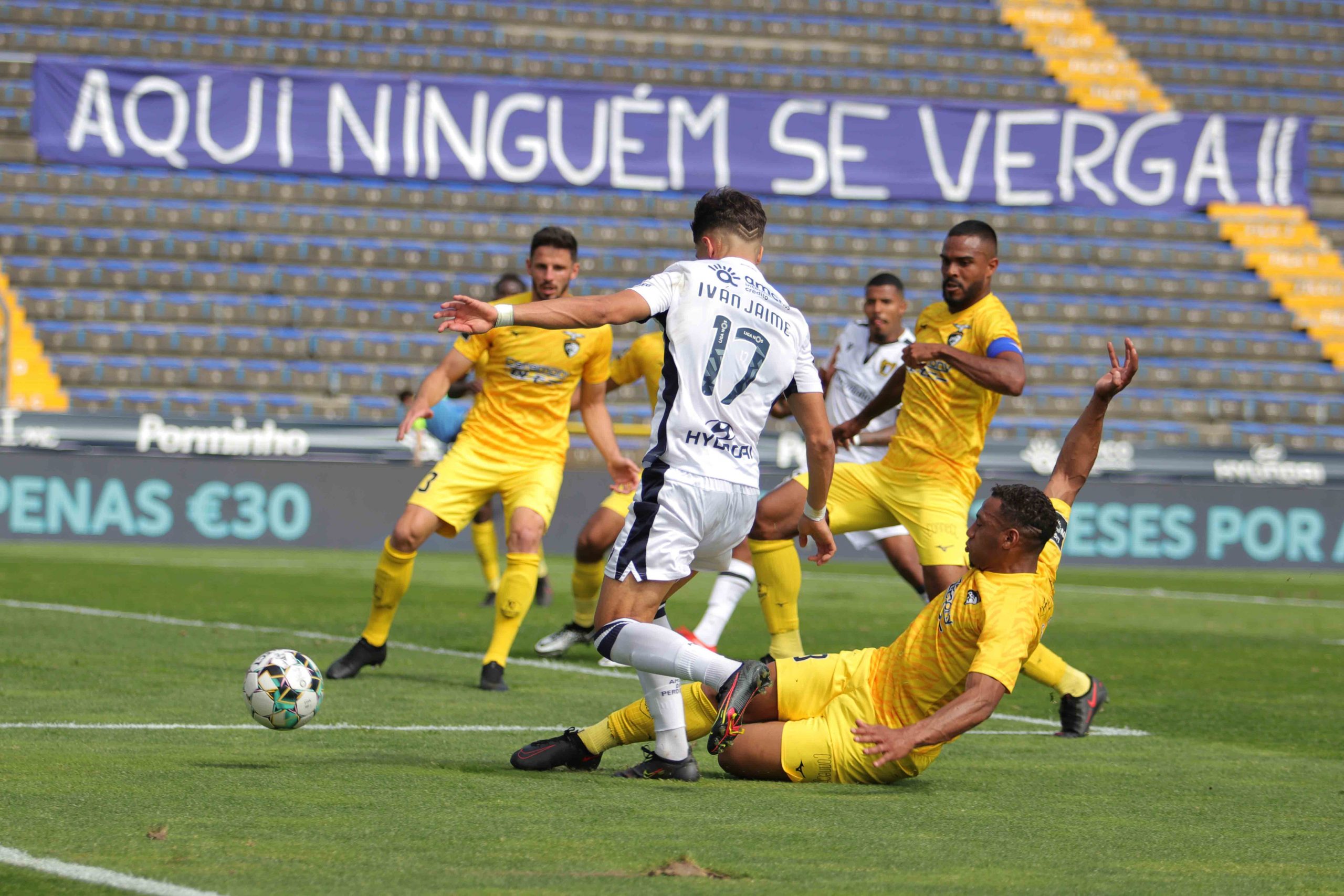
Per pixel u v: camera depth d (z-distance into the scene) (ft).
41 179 248.52
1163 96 294.66
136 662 81.82
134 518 191.21
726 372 49.65
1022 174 267.59
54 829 39.86
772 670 52.44
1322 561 213.05
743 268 50.83
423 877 35.55
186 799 44.47
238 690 71.61
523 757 52.16
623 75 280.10
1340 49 309.01
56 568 152.97
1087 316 263.08
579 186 263.29
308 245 248.93
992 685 45.52
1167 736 68.33
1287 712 78.13
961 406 72.54
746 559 86.33
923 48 299.58
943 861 39.40
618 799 46.75
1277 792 53.21
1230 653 109.29
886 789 50.70
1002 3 305.94
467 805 44.93
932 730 44.62
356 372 231.09
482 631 108.99
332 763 52.29
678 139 259.60
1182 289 270.05
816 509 56.13
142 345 231.30
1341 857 41.60
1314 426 251.19
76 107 242.37
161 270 241.35
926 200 270.87
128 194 251.60
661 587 50.08
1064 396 244.83
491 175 254.68
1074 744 64.54
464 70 277.03
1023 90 291.38
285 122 248.93
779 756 51.11
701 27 294.05
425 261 251.60
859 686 50.88
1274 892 36.86
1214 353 261.03
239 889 33.81
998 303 72.38
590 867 37.17
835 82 285.64
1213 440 244.01
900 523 74.54
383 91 251.60
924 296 260.62
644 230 261.65
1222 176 271.69
